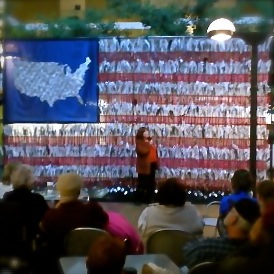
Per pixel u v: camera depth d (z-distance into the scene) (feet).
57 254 15.69
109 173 34.19
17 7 19.16
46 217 15.84
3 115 32.89
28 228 17.19
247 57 32.86
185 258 12.69
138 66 33.30
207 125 33.58
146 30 32.40
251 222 11.84
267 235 8.11
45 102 32.83
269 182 15.06
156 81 33.45
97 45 32.42
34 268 15.64
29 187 17.81
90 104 32.91
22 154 33.99
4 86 32.63
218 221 17.56
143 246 17.20
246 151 33.40
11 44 32.19
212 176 33.71
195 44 32.94
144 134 32.78
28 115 32.89
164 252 15.35
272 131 31.55
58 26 31.81
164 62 33.22
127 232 16.52
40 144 34.01
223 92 33.27
